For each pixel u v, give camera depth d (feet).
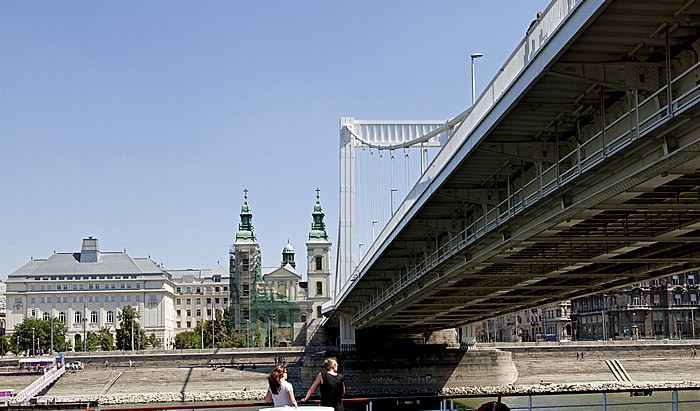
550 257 165.78
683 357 450.30
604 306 646.33
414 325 386.93
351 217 369.30
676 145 84.02
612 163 95.35
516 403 268.62
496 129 113.29
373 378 384.88
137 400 374.43
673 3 74.54
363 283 273.13
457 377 392.68
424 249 200.13
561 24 82.23
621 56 87.81
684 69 84.58
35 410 325.01
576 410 228.84
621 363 430.20
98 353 476.54
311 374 388.37
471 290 225.56
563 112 106.73
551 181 113.91
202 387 394.32
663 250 156.66
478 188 147.54
